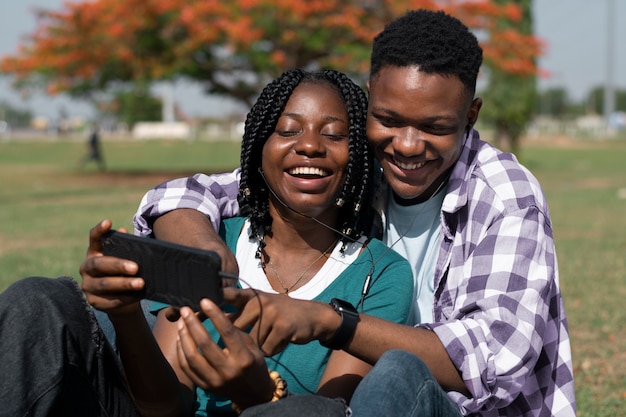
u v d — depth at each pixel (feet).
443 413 7.27
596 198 56.65
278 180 8.70
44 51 74.08
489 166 8.80
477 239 8.55
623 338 20.22
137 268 7.05
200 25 66.69
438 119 8.46
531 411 8.82
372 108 8.72
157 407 8.02
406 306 8.53
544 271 8.22
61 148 148.56
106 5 71.15
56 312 7.18
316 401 6.64
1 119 318.24
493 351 7.82
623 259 31.24
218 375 6.88
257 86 76.33
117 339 7.77
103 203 53.16
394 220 9.43
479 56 8.79
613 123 265.54
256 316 7.06
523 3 92.02
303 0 65.72
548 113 349.41
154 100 222.48
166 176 80.07
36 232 38.37
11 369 6.93
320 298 8.64
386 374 6.86
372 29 68.95
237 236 9.18
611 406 15.10
